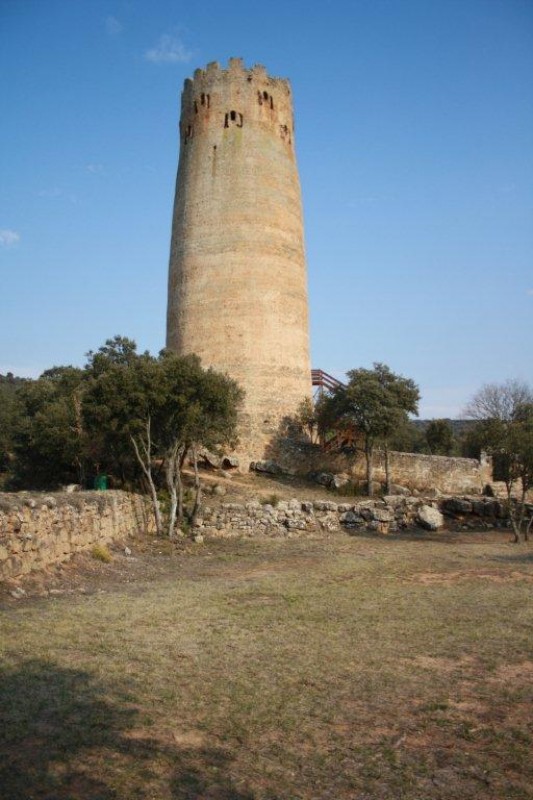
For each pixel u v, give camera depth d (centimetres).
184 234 3925
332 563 1875
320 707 673
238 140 3934
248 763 544
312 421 3697
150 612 1090
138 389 2306
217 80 4038
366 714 661
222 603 1220
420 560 1945
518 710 682
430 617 1109
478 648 912
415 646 916
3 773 499
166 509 2578
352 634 977
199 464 3406
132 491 2777
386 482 3372
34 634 886
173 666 787
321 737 602
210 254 3803
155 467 2909
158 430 2488
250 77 4041
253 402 3616
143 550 2048
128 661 797
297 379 3819
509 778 533
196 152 4003
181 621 1038
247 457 3534
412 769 545
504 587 1461
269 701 681
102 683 704
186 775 515
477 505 3078
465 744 597
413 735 614
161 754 546
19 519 1273
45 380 3956
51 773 502
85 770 512
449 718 656
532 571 1741
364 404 3291
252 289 3741
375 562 1889
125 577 1563
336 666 810
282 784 512
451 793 508
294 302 3900
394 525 2817
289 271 3909
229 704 668
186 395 2352
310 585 1462
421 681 764
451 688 745
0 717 596
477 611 1166
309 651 876
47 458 3044
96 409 2309
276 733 607
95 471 3000
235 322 3697
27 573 1291
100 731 582
